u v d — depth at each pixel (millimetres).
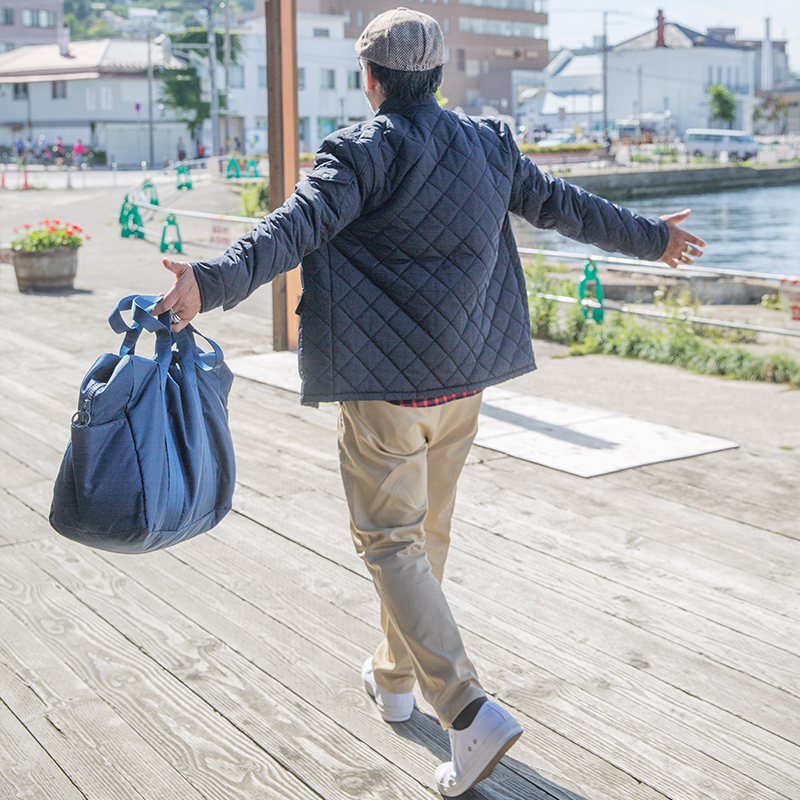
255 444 5355
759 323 9547
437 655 2186
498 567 3668
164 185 35312
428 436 2293
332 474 4844
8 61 67938
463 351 2207
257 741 2549
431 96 2229
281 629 3176
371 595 3438
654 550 3838
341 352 2156
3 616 3275
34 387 6645
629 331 8422
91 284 12211
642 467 4926
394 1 84125
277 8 7156
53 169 53438
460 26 93562
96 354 7762
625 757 2486
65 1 159875
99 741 2547
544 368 7672
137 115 61781
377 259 2152
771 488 4594
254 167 35594
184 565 3711
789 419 6023
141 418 2051
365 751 2506
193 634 3141
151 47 59188
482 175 2205
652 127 90875
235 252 1933
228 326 9094
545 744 2541
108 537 2043
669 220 2572
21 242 11219
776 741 2555
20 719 2646
